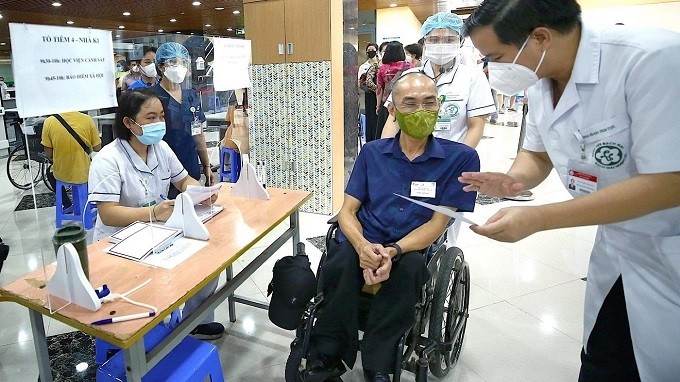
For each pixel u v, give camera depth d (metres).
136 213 1.83
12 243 3.49
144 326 1.17
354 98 4.54
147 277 1.41
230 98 3.05
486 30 1.02
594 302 1.31
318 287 1.75
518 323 2.46
